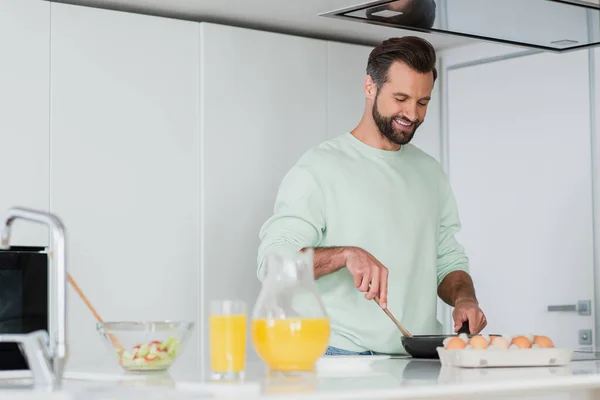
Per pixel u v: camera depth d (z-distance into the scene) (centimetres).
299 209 300
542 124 439
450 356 225
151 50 396
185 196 402
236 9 408
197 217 405
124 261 387
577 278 424
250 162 420
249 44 420
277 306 189
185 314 400
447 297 316
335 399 158
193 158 405
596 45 302
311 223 299
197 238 405
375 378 191
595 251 417
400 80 304
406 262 309
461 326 282
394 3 252
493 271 459
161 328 208
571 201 427
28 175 369
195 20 424
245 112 419
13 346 226
